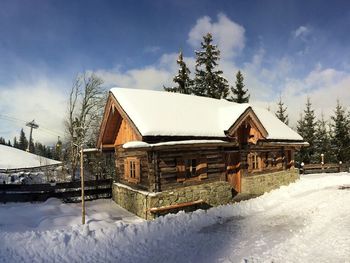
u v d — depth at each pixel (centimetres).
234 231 969
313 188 1806
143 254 784
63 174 2817
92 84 2978
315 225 998
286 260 713
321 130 3862
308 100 3772
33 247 775
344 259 698
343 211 1160
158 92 1609
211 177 1452
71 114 2853
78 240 826
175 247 829
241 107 1554
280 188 1791
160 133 1192
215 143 1351
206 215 1136
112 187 1645
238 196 1593
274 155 1945
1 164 4122
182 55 3472
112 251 797
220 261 723
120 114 1465
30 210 1302
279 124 2178
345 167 2820
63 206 1376
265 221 1085
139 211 1264
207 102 1802
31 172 2917
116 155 1639
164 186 1244
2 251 747
